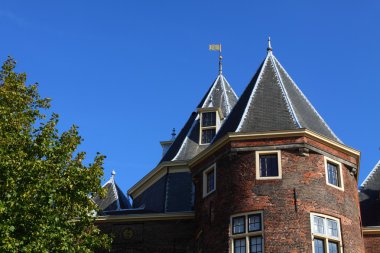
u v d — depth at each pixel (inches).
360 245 888.3
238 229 860.6
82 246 791.7
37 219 740.7
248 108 987.9
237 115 1008.2
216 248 873.5
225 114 1312.7
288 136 903.1
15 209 717.3
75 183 820.6
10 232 700.7
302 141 893.8
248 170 893.2
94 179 847.7
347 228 872.3
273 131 904.3
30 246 704.4
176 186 1167.0
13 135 796.6
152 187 1230.3
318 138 911.0
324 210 860.6
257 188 872.9
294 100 1029.2
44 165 769.6
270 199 858.1
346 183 925.8
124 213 1146.7
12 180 724.7
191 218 1069.8
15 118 820.0
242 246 845.2
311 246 817.5
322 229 845.2
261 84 1048.2
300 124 940.0
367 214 1078.4
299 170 879.7
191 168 1027.3
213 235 892.0
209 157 976.9
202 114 1272.1
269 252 814.5
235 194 885.8
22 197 722.2
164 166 1200.8
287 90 1050.1
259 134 908.6
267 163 897.5
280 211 844.6
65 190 812.0
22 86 925.2
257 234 836.6
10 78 920.9
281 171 878.4
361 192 1140.5
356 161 964.0
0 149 739.4
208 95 1365.7
